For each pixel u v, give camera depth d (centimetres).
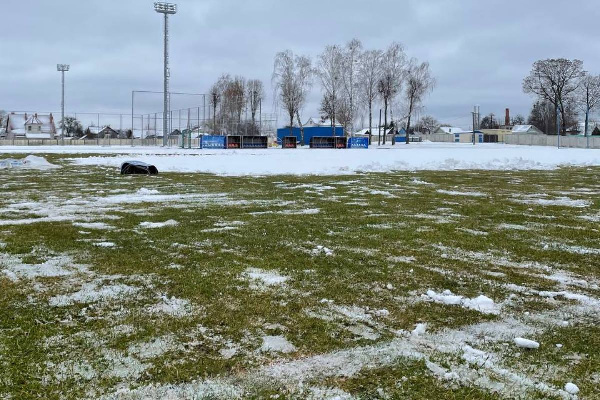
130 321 384
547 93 7512
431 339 359
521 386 292
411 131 11219
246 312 406
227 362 319
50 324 376
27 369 305
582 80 7350
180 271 523
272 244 659
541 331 376
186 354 329
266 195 1220
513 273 534
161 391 282
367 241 686
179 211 948
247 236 709
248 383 293
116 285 472
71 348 336
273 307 419
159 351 333
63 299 431
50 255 586
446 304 434
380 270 538
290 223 820
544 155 3428
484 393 283
